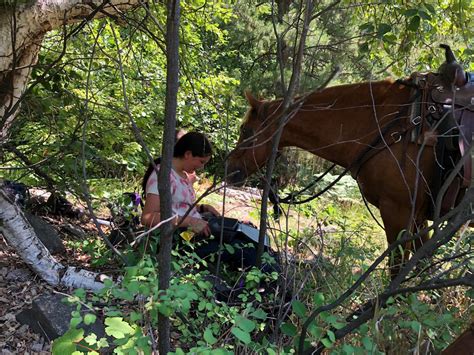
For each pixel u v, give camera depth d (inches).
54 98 186.1
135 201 178.4
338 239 184.7
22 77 157.5
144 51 229.1
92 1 150.6
